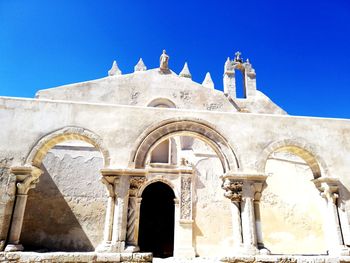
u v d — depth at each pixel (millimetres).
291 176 17438
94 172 15914
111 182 10516
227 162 11289
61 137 10977
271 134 11906
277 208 16547
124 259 9266
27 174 10273
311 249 15984
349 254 10430
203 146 17875
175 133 11492
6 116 10859
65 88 18500
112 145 10945
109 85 19047
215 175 17031
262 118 12125
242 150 11492
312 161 12117
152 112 11625
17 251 9461
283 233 16078
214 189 16703
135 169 10555
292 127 12148
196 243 15500
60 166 15711
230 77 22469
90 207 15242
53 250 14125
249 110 21312
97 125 11133
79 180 15617
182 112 11773
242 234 10555
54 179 15430
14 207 10000
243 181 11055
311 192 17234
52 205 15000
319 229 16516
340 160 11953
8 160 10398
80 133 10883
